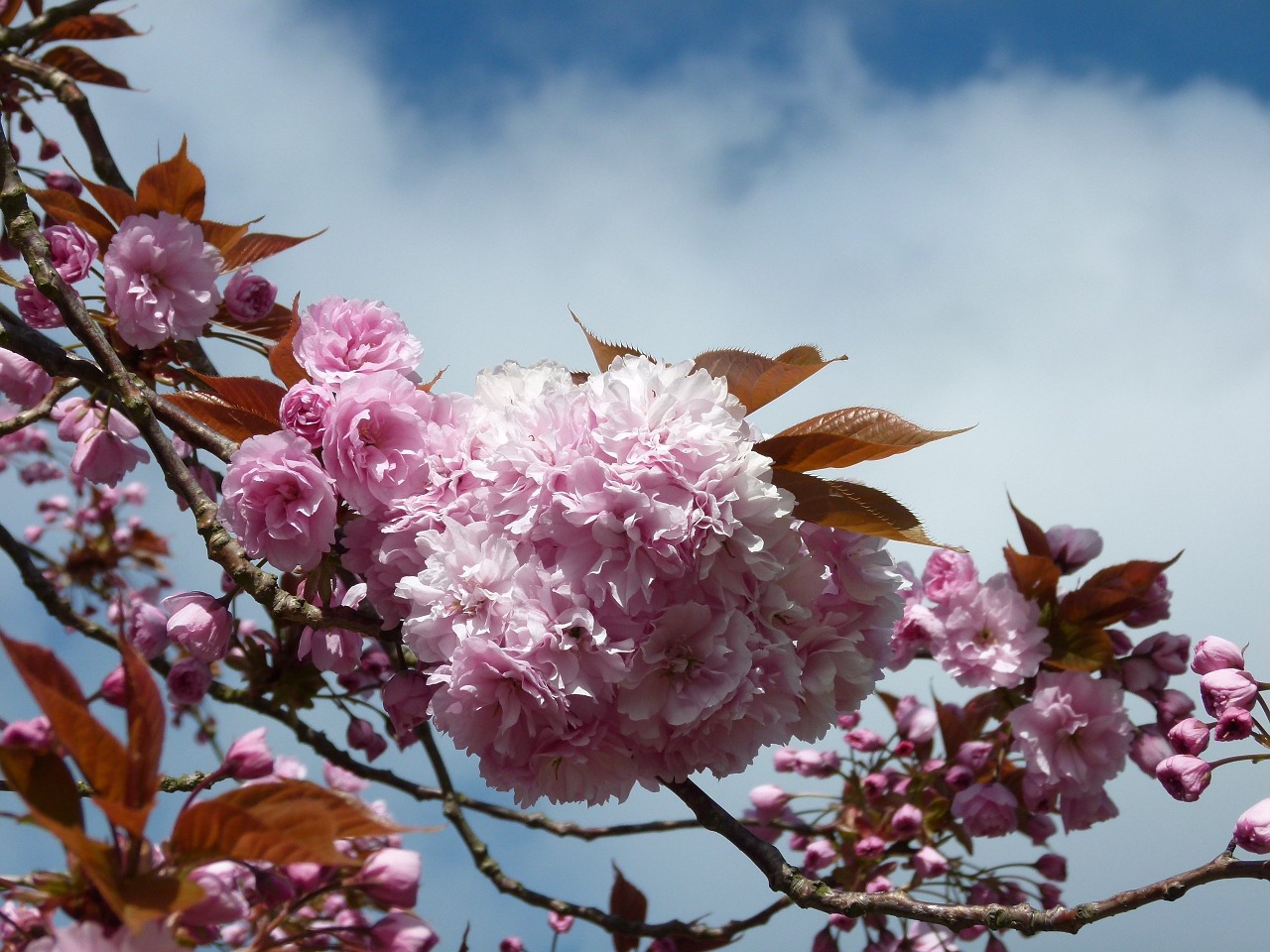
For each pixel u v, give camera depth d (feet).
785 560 4.64
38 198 5.04
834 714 4.74
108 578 7.07
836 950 5.36
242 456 4.70
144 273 4.98
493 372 4.80
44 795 4.20
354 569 4.74
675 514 4.54
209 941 4.34
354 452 4.69
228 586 5.06
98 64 5.79
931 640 5.45
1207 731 4.84
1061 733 5.31
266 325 5.11
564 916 5.32
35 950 4.17
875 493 4.69
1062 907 4.51
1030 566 5.39
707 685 4.59
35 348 4.81
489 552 4.59
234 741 4.57
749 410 4.78
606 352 4.81
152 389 5.04
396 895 4.45
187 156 5.05
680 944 5.21
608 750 4.62
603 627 4.58
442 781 5.34
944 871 5.31
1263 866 4.44
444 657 4.58
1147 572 5.33
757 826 5.55
